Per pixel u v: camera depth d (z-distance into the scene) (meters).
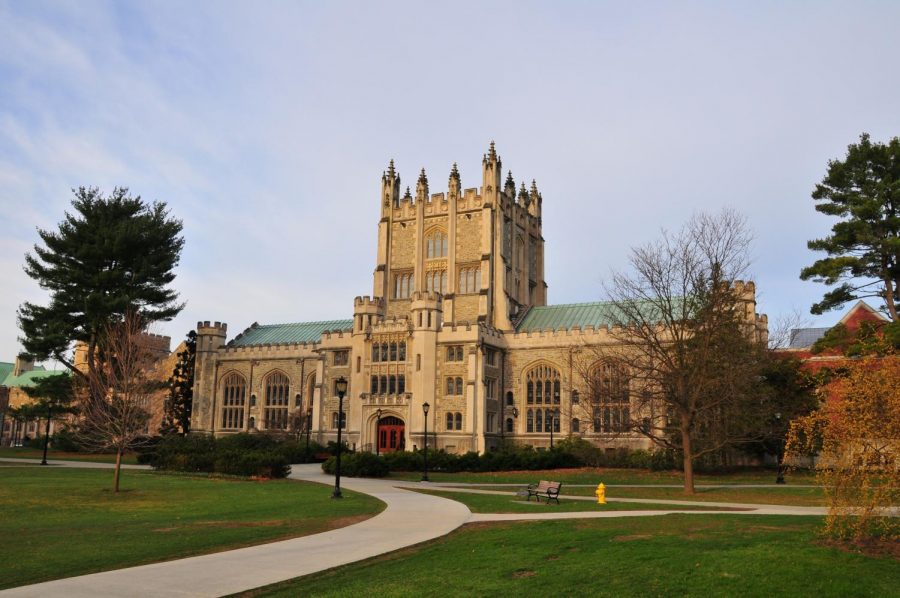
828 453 17.28
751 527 19.45
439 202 76.94
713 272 38.50
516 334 67.62
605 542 17.77
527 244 83.06
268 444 59.81
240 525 22.03
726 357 39.56
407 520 22.91
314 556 16.66
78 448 67.38
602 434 60.28
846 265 44.66
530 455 52.56
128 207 69.81
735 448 50.34
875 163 46.75
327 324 84.06
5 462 55.53
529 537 18.91
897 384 16.80
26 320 64.81
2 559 16.39
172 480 40.00
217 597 12.88
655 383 40.34
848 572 14.03
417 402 63.91
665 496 33.25
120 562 16.09
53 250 67.81
